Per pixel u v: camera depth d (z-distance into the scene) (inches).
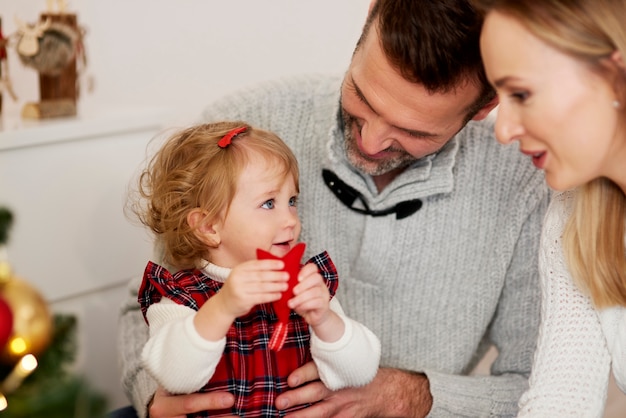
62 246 64.1
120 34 82.7
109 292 68.5
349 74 44.7
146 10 80.6
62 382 30.2
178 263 46.7
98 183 65.7
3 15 84.8
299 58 73.7
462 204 50.4
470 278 50.9
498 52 32.8
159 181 47.1
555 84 32.1
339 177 49.4
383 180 50.4
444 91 41.0
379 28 41.4
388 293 51.1
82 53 66.7
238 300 38.4
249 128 47.1
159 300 45.1
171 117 71.6
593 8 31.2
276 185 44.6
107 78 84.1
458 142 50.7
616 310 40.1
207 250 45.6
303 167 51.7
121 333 54.7
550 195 50.1
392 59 40.6
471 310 51.2
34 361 32.0
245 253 44.5
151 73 82.0
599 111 32.4
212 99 79.0
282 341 39.0
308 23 72.6
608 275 39.0
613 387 68.8
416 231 50.1
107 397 30.3
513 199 50.6
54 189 62.9
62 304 65.2
